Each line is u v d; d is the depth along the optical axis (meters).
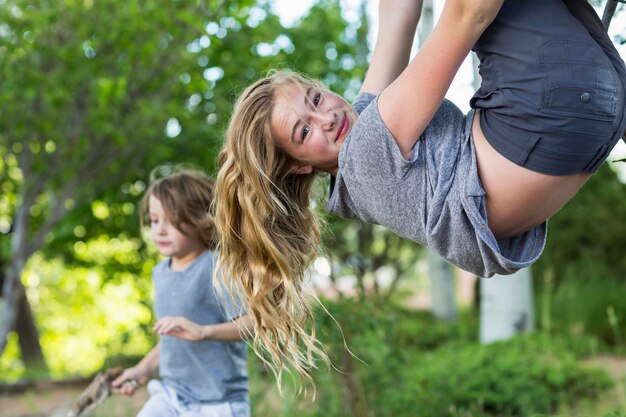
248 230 2.00
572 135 1.54
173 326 2.72
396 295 11.05
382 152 1.70
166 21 6.32
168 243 3.04
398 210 1.75
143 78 7.09
